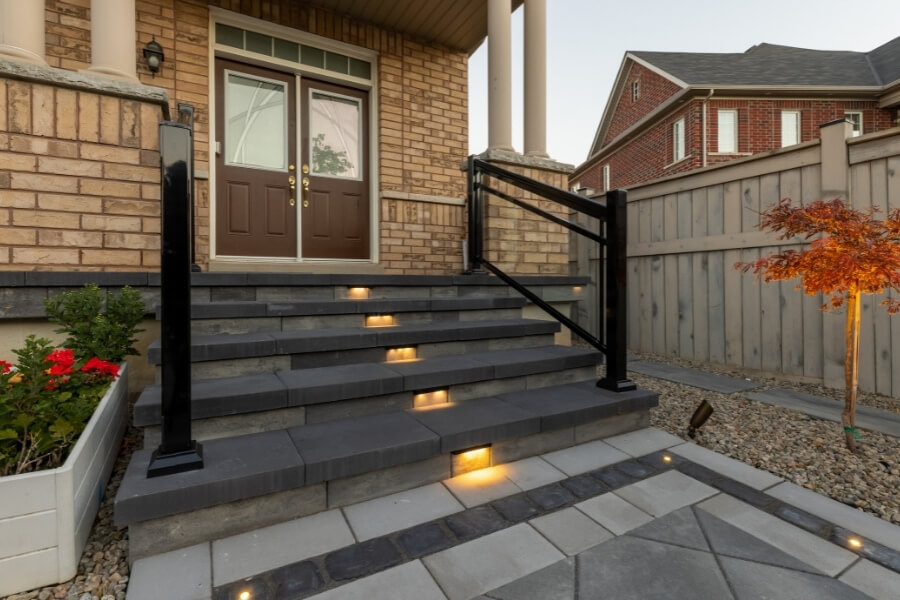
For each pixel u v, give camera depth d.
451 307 3.32
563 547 1.48
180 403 1.55
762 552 1.46
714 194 4.28
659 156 12.22
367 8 4.52
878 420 2.73
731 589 1.29
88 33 3.55
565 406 2.31
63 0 3.46
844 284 2.33
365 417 2.12
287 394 1.95
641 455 2.21
